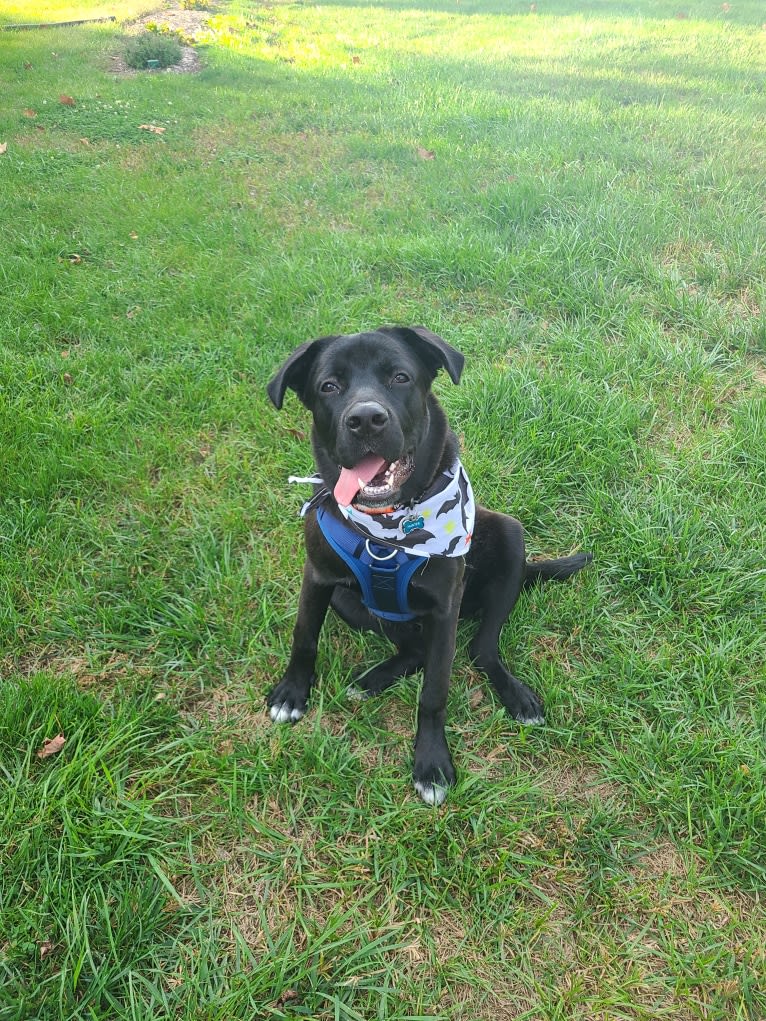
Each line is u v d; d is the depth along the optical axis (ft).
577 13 18.10
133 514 4.13
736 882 2.63
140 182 8.01
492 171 7.94
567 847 2.72
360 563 2.81
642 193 7.06
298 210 7.50
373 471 2.64
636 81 11.03
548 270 5.93
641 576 3.73
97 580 3.76
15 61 13.37
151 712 3.13
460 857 2.67
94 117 10.09
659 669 3.30
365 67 12.83
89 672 3.35
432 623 2.93
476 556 3.34
